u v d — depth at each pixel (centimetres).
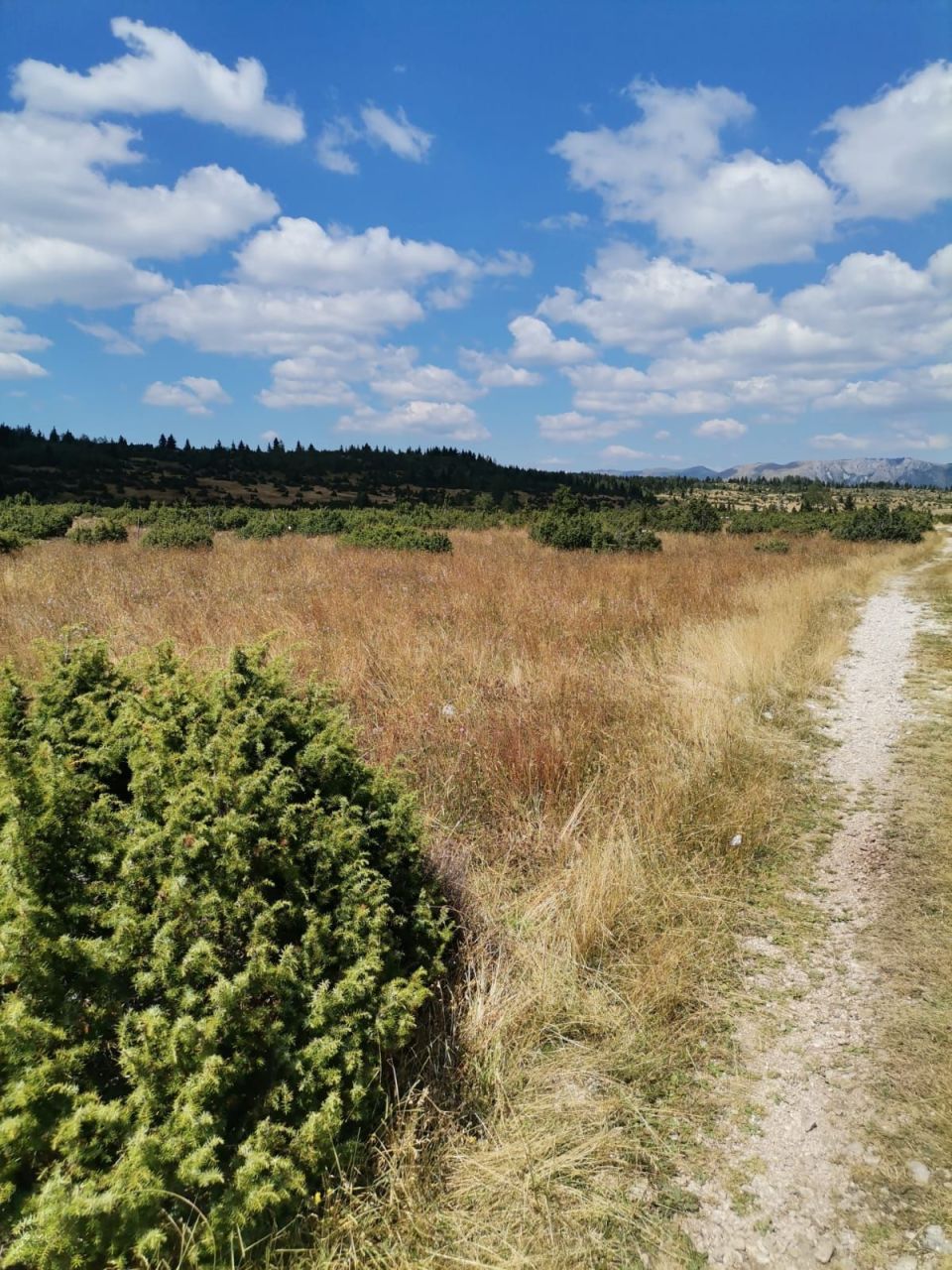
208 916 201
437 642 688
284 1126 187
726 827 420
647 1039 270
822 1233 201
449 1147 219
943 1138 230
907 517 3462
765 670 732
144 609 761
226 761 230
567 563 1446
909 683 780
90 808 218
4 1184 162
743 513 4094
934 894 370
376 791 277
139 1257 167
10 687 286
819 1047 270
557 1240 196
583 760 470
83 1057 181
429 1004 261
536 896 345
